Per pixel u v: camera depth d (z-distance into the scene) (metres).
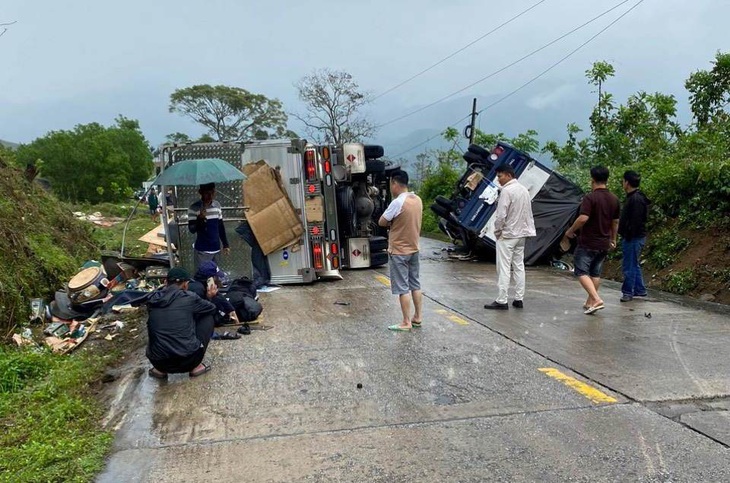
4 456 3.79
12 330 6.91
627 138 15.81
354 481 3.39
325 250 9.76
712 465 3.49
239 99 69.94
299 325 6.97
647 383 4.82
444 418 4.23
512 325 6.80
